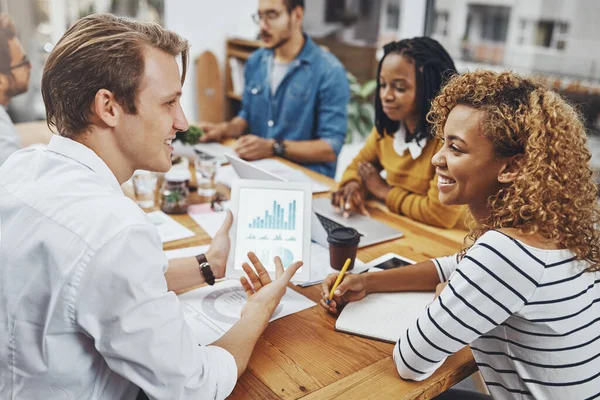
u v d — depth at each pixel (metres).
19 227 0.88
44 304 0.87
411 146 1.94
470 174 1.08
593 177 1.09
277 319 1.25
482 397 1.34
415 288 1.37
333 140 2.80
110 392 0.94
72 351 0.88
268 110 3.08
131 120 0.96
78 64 0.91
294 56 2.97
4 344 0.90
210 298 1.33
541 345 1.02
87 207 0.88
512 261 0.97
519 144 1.03
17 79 2.24
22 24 3.48
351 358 1.12
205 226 1.76
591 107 2.89
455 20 3.54
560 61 3.02
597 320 1.05
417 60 1.83
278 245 1.39
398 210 1.95
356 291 1.31
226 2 3.98
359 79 3.93
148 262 0.87
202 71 3.89
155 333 0.86
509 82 1.07
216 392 0.95
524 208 1.01
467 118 1.06
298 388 1.02
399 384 1.04
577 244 1.03
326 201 2.02
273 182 1.44
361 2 3.79
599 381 1.04
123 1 3.71
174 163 2.04
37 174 0.94
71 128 0.96
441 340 1.00
